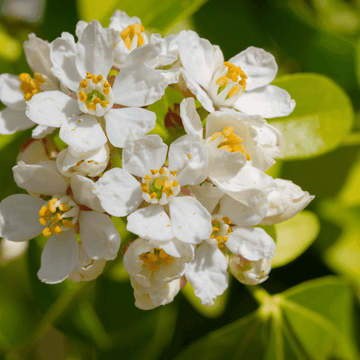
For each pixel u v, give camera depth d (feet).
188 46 1.38
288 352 1.47
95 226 1.35
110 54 1.36
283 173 1.50
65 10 1.49
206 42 1.39
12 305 1.50
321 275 1.50
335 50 1.54
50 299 1.48
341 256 1.49
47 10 1.49
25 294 1.51
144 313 1.48
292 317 1.46
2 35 1.50
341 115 1.45
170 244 1.34
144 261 1.34
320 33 1.54
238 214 1.36
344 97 1.45
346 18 1.56
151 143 1.34
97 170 1.35
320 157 1.51
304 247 1.46
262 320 1.45
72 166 1.35
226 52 1.52
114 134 1.36
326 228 1.51
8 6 1.55
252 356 1.46
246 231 1.36
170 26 1.47
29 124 1.40
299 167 1.51
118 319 1.48
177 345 1.48
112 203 1.34
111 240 1.34
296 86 1.45
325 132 1.45
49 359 1.54
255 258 1.36
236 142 1.36
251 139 1.36
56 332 1.55
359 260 1.49
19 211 1.37
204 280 1.36
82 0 1.46
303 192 1.37
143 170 1.34
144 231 1.33
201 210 1.34
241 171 1.36
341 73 1.54
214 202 1.36
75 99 1.37
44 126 1.37
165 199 1.34
